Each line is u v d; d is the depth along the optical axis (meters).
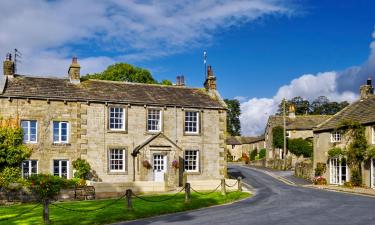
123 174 34.47
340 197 27.31
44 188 26.39
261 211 20.95
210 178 37.66
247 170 58.09
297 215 19.39
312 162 46.12
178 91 39.69
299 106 111.81
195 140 37.44
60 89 34.09
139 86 38.69
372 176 34.47
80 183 28.44
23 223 18.06
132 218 19.70
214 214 20.42
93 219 18.88
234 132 113.69
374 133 35.16
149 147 34.81
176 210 21.95
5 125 31.20
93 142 33.81
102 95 34.97
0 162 30.14
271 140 69.62
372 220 17.70
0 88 31.66
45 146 32.25
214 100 39.56
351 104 42.50
